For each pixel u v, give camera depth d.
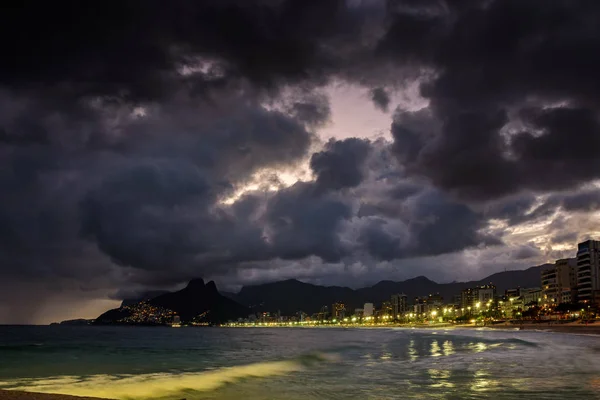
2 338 138.50
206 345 96.69
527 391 26.47
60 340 124.44
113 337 161.25
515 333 154.50
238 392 27.30
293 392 27.16
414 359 50.34
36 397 19.94
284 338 146.50
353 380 32.41
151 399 25.08
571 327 177.38
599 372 36.19
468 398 24.34
